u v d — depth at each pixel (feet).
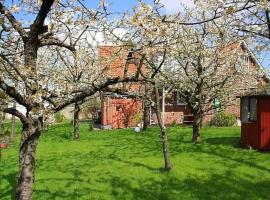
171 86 75.56
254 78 95.66
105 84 28.94
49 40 29.76
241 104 77.36
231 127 115.65
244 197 43.14
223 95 95.30
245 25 48.01
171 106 133.49
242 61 91.04
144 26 26.48
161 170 55.36
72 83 31.53
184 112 133.69
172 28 29.40
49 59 46.29
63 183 49.85
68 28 32.12
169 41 31.19
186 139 87.56
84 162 63.36
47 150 77.00
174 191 45.68
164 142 55.62
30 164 26.61
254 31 49.34
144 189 46.70
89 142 87.66
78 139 92.68
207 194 44.39
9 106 28.19
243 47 80.38
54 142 88.89
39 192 45.98
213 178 50.83
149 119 130.52
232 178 50.65
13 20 26.78
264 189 45.83
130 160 63.36
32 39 26.84
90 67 36.88
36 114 25.77
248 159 62.54
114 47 34.91
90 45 37.35
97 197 44.01
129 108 132.57
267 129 71.10
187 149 73.00
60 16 31.35
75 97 28.48
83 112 173.78
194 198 43.06
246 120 75.00
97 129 126.00
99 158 66.54
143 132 106.93
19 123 146.41
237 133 97.04
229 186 47.19
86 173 55.11
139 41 30.35
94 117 154.51
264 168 55.72
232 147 75.00
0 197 44.98
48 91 28.60
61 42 30.55
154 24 26.30
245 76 92.68
